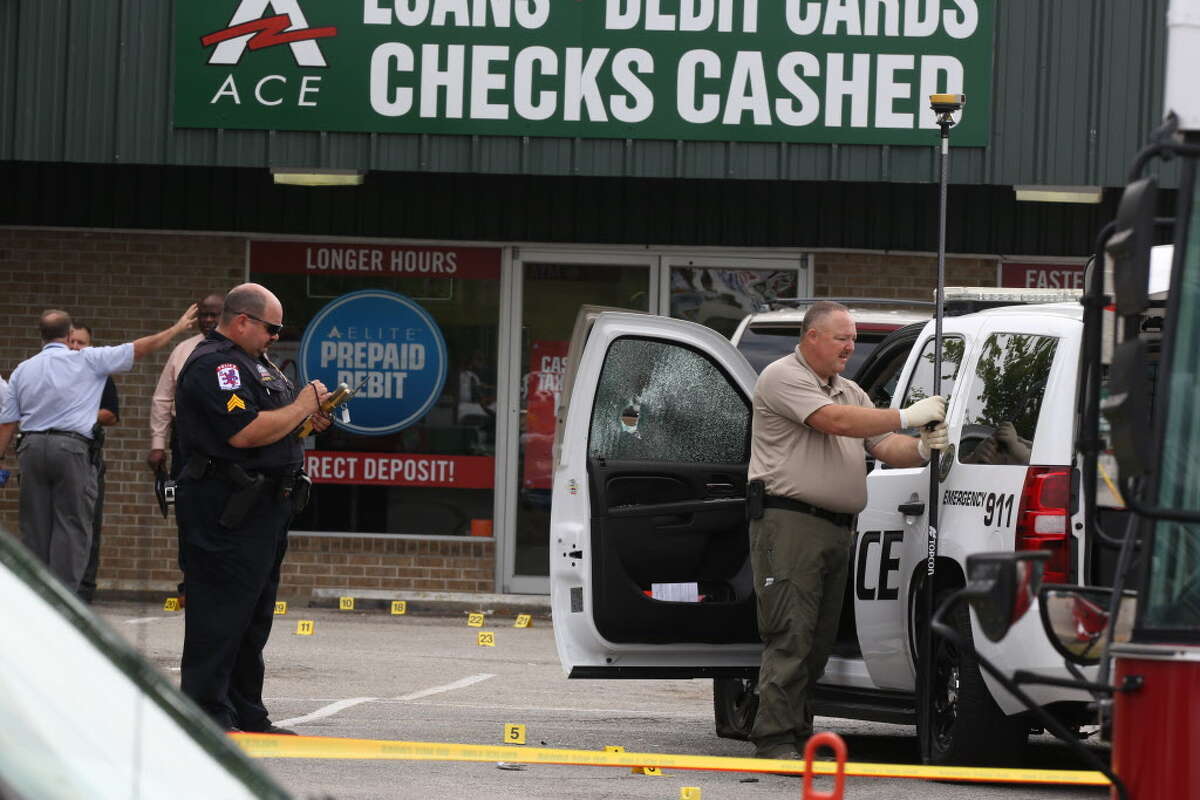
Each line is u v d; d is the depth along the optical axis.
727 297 39.41
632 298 39.56
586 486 20.30
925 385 20.22
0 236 39.44
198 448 18.58
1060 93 34.28
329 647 31.80
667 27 34.53
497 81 34.62
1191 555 9.53
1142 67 34.19
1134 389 9.02
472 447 39.78
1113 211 38.78
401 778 18.20
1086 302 10.02
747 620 20.70
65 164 39.28
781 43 34.47
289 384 19.39
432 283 39.62
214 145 34.81
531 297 39.62
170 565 38.06
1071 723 17.59
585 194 39.41
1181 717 9.45
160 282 39.47
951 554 18.38
